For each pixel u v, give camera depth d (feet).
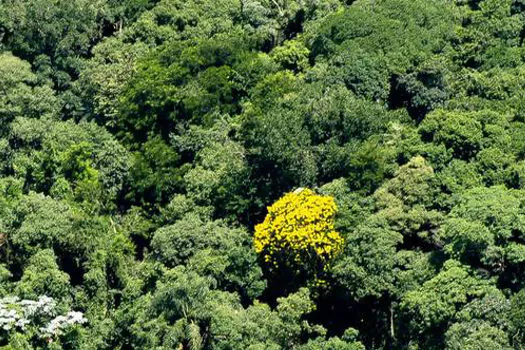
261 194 282.97
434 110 298.56
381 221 252.62
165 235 271.49
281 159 280.10
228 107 329.31
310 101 296.92
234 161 291.58
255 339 238.48
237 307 251.60
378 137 285.02
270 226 258.98
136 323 251.60
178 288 247.09
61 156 317.01
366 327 257.14
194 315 246.06
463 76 313.53
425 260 244.63
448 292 226.99
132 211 305.94
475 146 275.80
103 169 316.81
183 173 307.78
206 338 245.45
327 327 259.60
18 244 279.90
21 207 285.43
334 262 251.80
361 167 273.95
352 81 312.50
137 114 333.42
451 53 329.93
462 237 233.76
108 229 297.33
